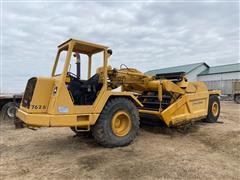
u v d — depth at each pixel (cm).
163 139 688
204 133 750
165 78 830
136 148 595
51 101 538
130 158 522
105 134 580
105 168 468
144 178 425
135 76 738
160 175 437
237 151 573
